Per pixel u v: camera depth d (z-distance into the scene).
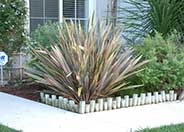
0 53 7.28
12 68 8.02
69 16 9.23
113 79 5.97
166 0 7.90
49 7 8.95
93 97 5.89
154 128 4.85
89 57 5.84
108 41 6.15
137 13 8.22
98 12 9.58
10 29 7.78
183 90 6.70
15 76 8.00
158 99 6.44
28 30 8.32
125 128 4.89
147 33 7.93
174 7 7.92
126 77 6.19
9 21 7.73
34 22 8.70
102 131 4.77
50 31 7.09
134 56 6.55
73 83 5.90
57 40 6.71
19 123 5.06
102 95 5.98
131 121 5.23
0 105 6.01
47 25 7.48
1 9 7.68
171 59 6.59
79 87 5.78
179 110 5.90
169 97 6.57
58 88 6.04
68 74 5.80
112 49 6.07
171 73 6.52
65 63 5.95
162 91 6.50
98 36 6.12
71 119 5.29
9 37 7.79
